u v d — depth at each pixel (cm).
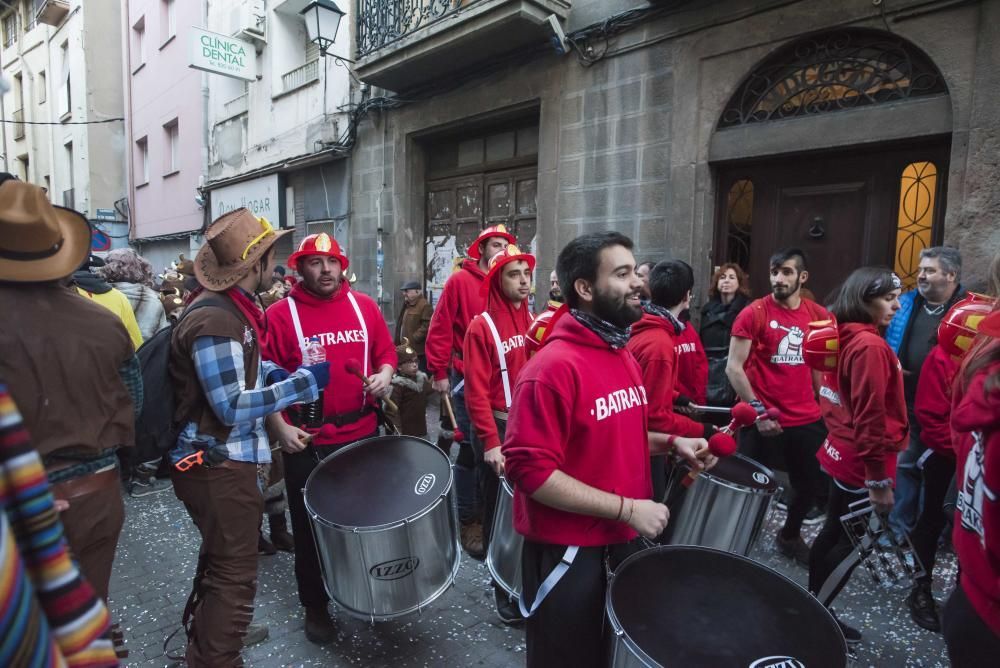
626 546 174
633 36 497
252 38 953
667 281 287
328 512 219
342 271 276
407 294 653
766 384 323
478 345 281
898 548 253
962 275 352
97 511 166
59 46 1686
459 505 353
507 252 286
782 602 141
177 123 1247
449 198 726
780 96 430
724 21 441
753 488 227
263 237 215
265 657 246
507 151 658
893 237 395
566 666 157
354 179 809
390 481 235
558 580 156
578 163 545
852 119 390
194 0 1104
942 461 264
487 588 302
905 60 378
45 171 1856
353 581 215
